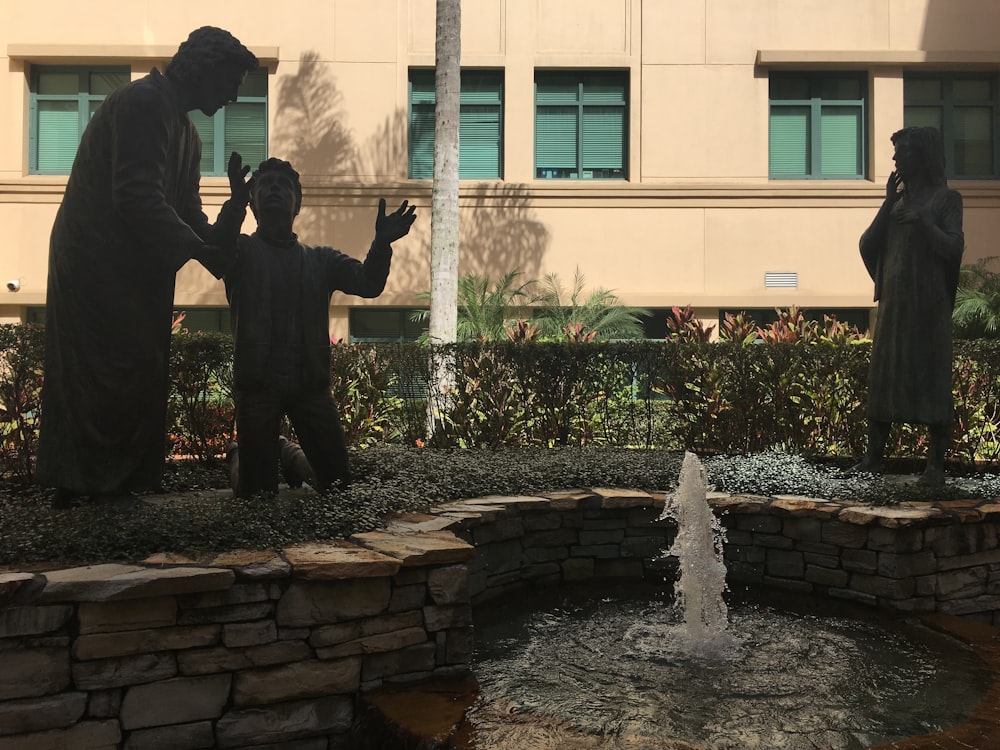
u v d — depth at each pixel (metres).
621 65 14.05
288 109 13.84
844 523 4.96
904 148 5.53
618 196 13.95
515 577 5.18
